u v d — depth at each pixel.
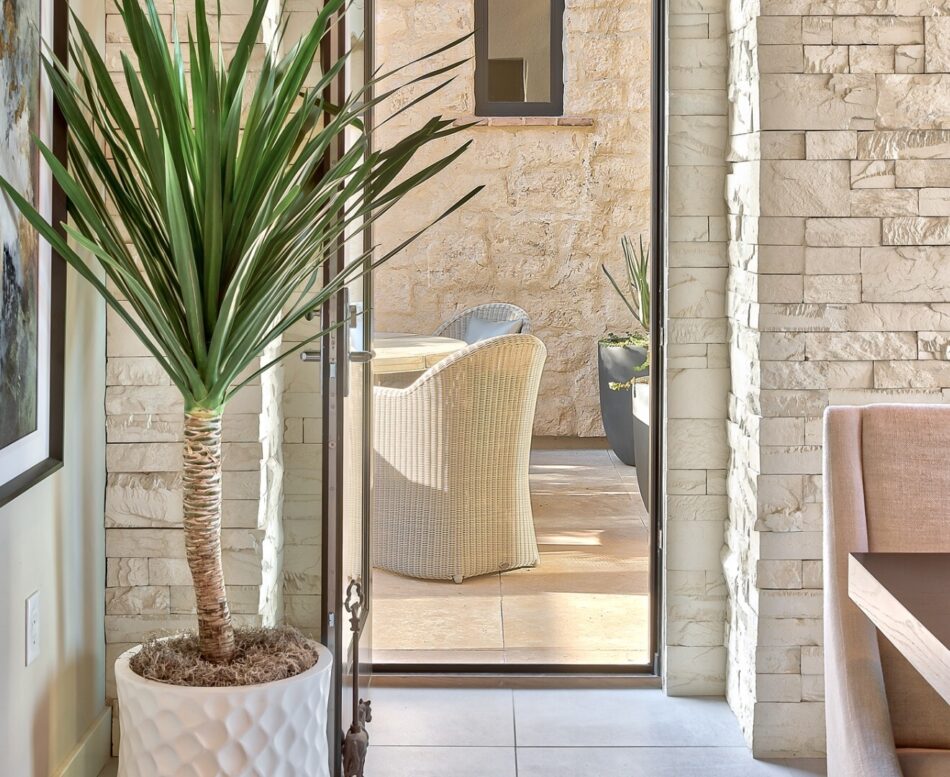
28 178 2.17
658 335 3.34
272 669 2.13
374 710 3.21
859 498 1.82
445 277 6.80
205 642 2.21
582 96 6.76
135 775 2.10
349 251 3.04
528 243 6.83
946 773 1.66
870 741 1.65
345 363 2.82
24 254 2.15
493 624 3.90
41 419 2.30
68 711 2.55
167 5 2.71
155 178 2.10
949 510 1.81
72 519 2.56
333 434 2.61
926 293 2.80
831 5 2.77
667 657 3.29
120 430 2.78
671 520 3.25
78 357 2.59
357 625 2.73
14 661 2.21
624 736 3.03
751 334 2.89
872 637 1.75
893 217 2.79
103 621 2.81
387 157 2.18
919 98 2.78
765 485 2.85
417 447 4.34
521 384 4.38
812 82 2.78
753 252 2.86
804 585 2.86
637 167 6.80
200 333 2.07
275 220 2.27
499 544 4.46
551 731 3.06
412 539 4.41
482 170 6.75
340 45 2.70
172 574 2.80
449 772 2.81
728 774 2.80
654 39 3.29
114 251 2.09
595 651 3.64
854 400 2.82
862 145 2.79
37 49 2.22
